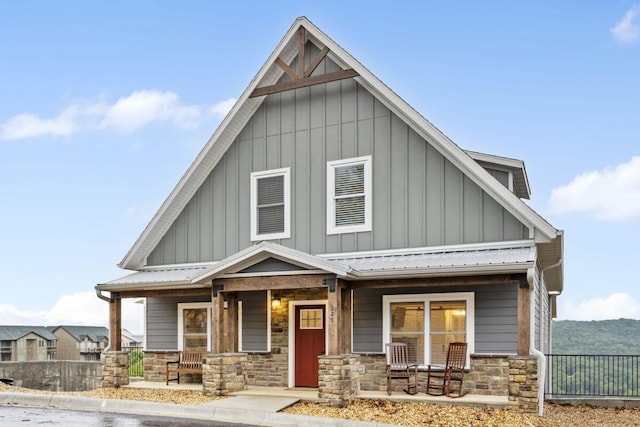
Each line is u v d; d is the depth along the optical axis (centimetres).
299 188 1542
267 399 1282
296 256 1282
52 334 4791
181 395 1393
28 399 1316
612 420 1273
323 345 1501
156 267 1708
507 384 1259
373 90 1476
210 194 1659
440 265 1206
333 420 1067
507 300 1300
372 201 1449
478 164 1369
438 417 1091
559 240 1293
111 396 1370
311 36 1566
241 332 1586
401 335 1393
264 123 1606
